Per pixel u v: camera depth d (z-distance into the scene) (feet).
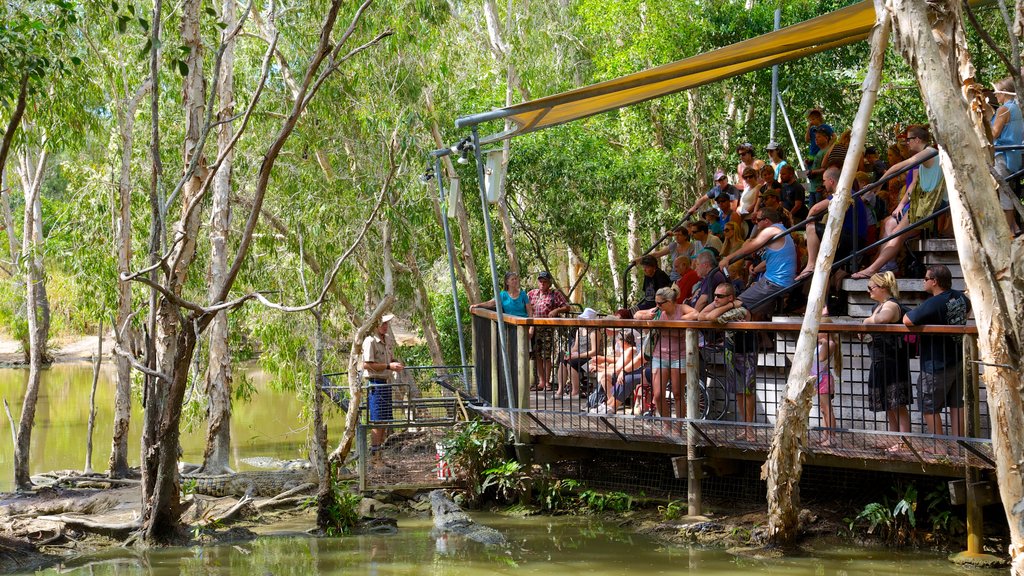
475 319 37.68
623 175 61.77
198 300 56.59
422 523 32.99
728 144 63.77
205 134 27.53
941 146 16.34
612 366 32.53
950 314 24.54
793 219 34.88
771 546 26.76
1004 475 16.35
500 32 70.85
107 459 52.65
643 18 63.93
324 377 44.60
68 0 36.76
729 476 31.71
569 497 33.76
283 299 57.36
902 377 25.64
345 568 27.14
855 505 29.04
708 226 37.17
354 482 37.37
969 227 16.19
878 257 29.53
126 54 49.75
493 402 34.09
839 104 58.75
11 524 32.55
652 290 36.63
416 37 52.65
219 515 34.22
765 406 28.19
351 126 55.52
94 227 50.55
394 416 41.81
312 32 51.55
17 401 86.28
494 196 32.89
